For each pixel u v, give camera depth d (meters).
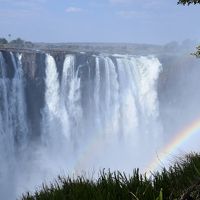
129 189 5.31
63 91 40.84
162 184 5.45
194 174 5.54
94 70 42.66
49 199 5.45
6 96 37.03
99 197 5.06
